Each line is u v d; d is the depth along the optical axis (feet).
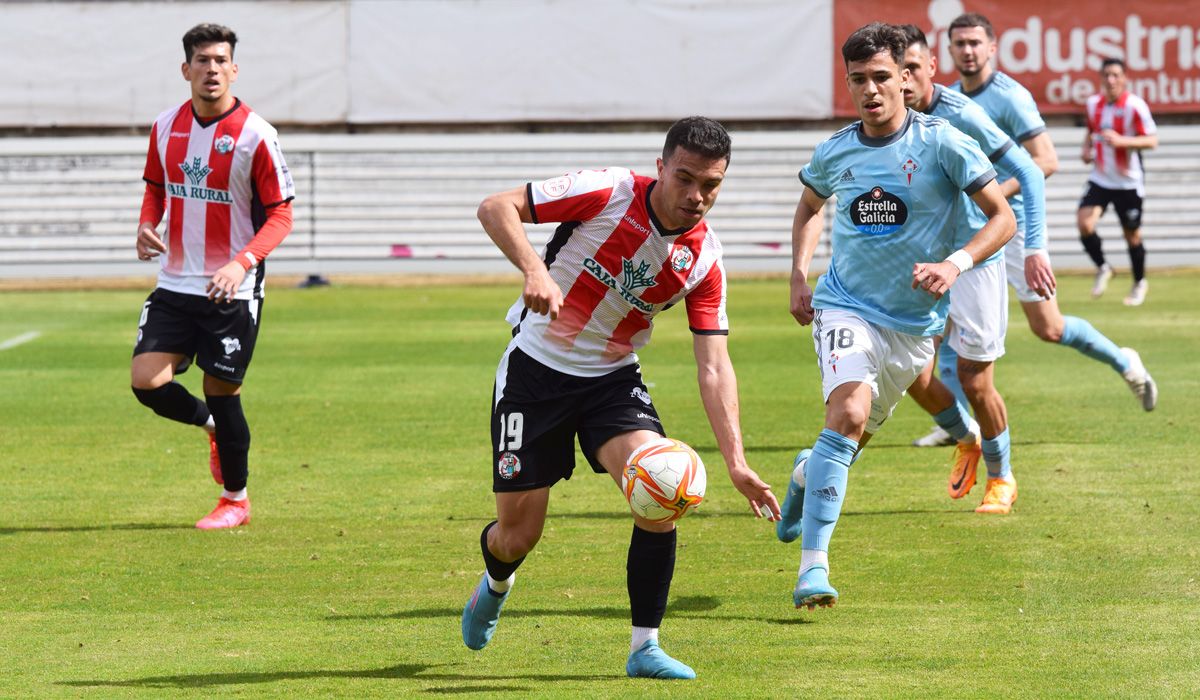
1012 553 66.08
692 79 226.17
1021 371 128.67
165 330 74.18
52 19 224.12
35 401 116.57
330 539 71.15
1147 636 52.75
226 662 50.83
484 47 226.17
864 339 60.44
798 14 224.74
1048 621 55.06
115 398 118.11
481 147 226.79
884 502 78.43
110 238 226.38
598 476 88.22
